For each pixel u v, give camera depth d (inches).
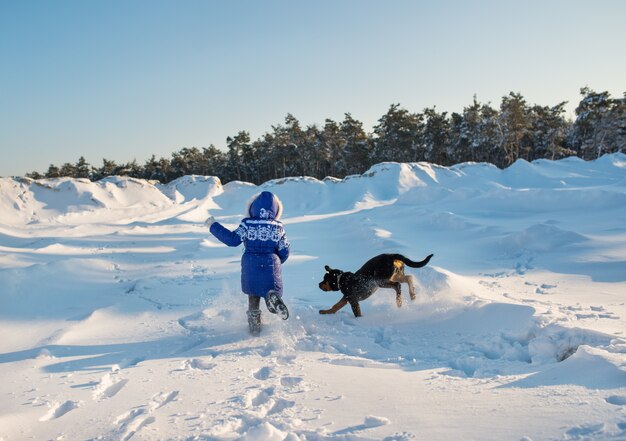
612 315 195.9
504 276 331.6
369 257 436.1
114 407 120.4
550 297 251.0
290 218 1096.2
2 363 173.5
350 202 1455.5
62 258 474.6
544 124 2623.0
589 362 114.8
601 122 2485.2
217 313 245.0
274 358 164.7
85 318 235.1
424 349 174.1
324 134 2721.5
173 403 119.3
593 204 671.1
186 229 877.8
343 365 154.9
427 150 2746.1
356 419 101.7
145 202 1358.3
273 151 2861.7
